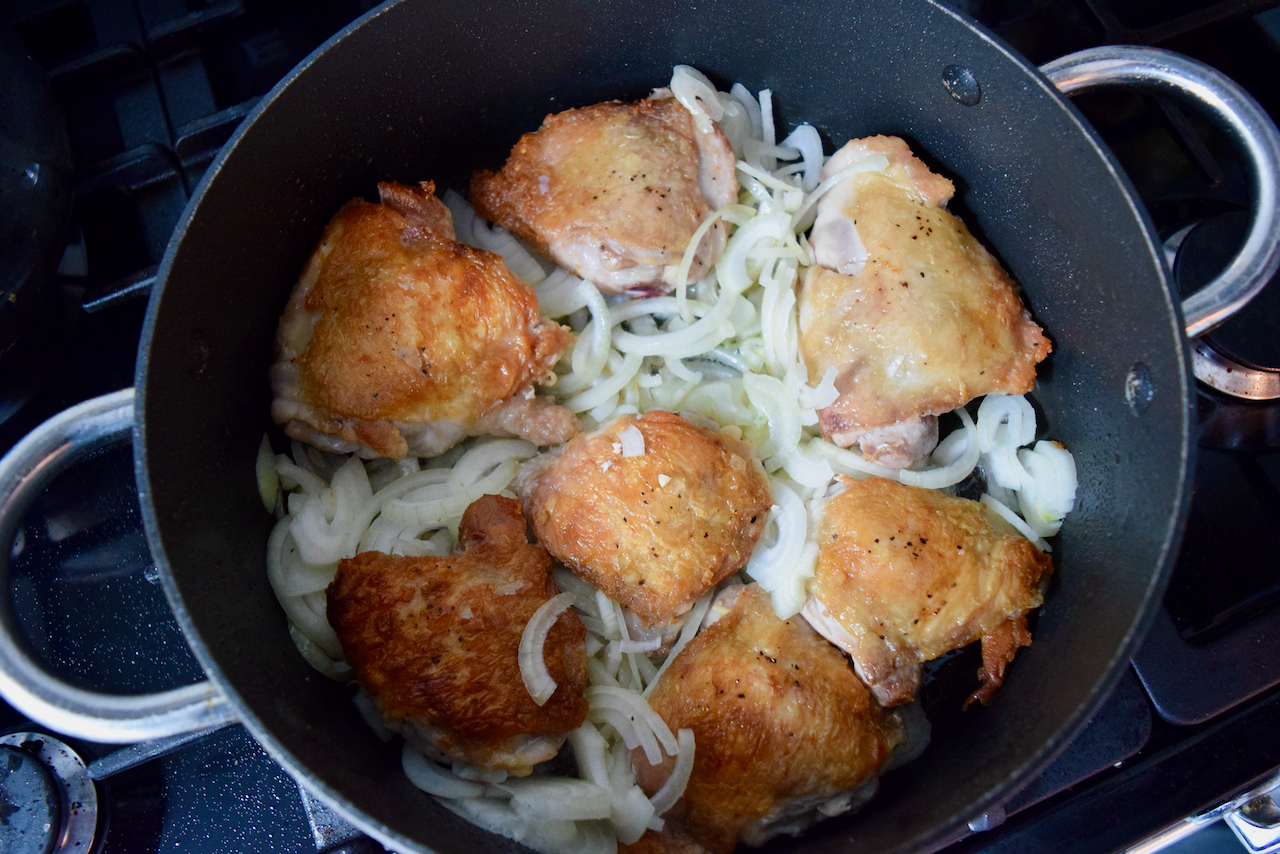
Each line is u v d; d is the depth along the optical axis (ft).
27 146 1.35
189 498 1.25
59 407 1.49
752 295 1.55
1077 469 1.45
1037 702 1.32
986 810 1.21
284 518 1.40
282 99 1.30
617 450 1.38
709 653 1.36
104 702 1.13
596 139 1.49
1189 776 1.37
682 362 1.54
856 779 1.33
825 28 1.45
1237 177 1.60
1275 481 1.50
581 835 1.31
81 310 1.48
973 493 1.51
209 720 1.14
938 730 1.41
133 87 1.54
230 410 1.34
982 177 1.49
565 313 1.53
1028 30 1.64
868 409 1.44
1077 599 1.38
